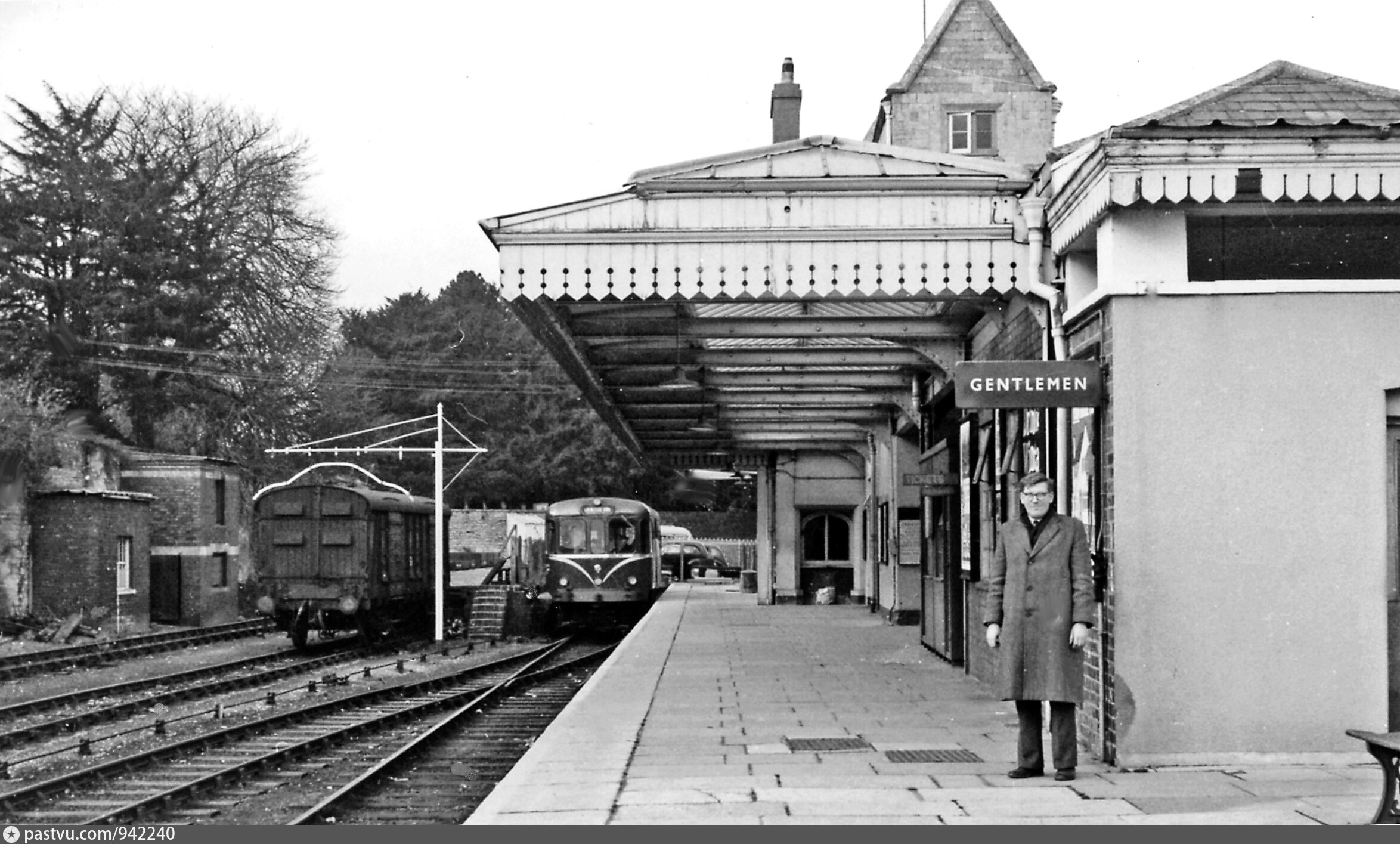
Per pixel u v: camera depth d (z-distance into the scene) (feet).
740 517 243.40
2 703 62.54
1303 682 29.68
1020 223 39.50
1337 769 29.01
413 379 216.33
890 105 78.48
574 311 50.93
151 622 119.44
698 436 106.01
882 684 49.90
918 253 39.65
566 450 219.61
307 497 99.35
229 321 146.51
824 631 81.82
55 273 136.46
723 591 154.61
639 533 114.83
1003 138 77.82
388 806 36.91
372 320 221.66
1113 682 30.07
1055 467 35.76
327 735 49.32
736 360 62.95
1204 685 29.76
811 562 121.80
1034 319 39.40
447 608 119.96
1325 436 29.99
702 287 40.14
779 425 97.55
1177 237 30.73
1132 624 29.86
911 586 87.04
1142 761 29.66
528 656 92.27
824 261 40.04
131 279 139.33
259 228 147.64
